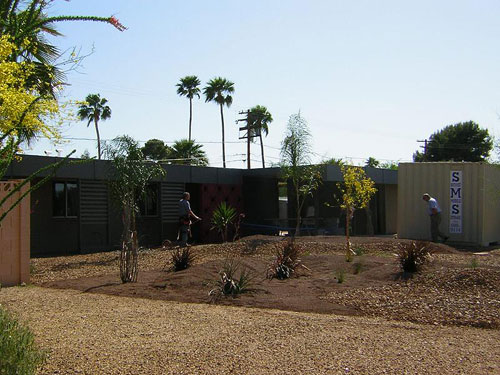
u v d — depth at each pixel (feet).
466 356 16.49
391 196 82.99
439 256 41.78
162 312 23.62
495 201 58.34
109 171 43.16
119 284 31.45
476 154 159.43
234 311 23.88
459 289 25.98
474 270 28.19
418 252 31.24
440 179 57.47
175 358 16.10
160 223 65.41
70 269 39.50
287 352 16.79
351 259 36.60
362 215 77.61
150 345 17.62
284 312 23.62
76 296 28.17
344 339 18.53
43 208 55.36
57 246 56.39
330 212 73.05
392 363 15.66
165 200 66.13
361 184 40.34
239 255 44.57
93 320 21.90
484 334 19.60
